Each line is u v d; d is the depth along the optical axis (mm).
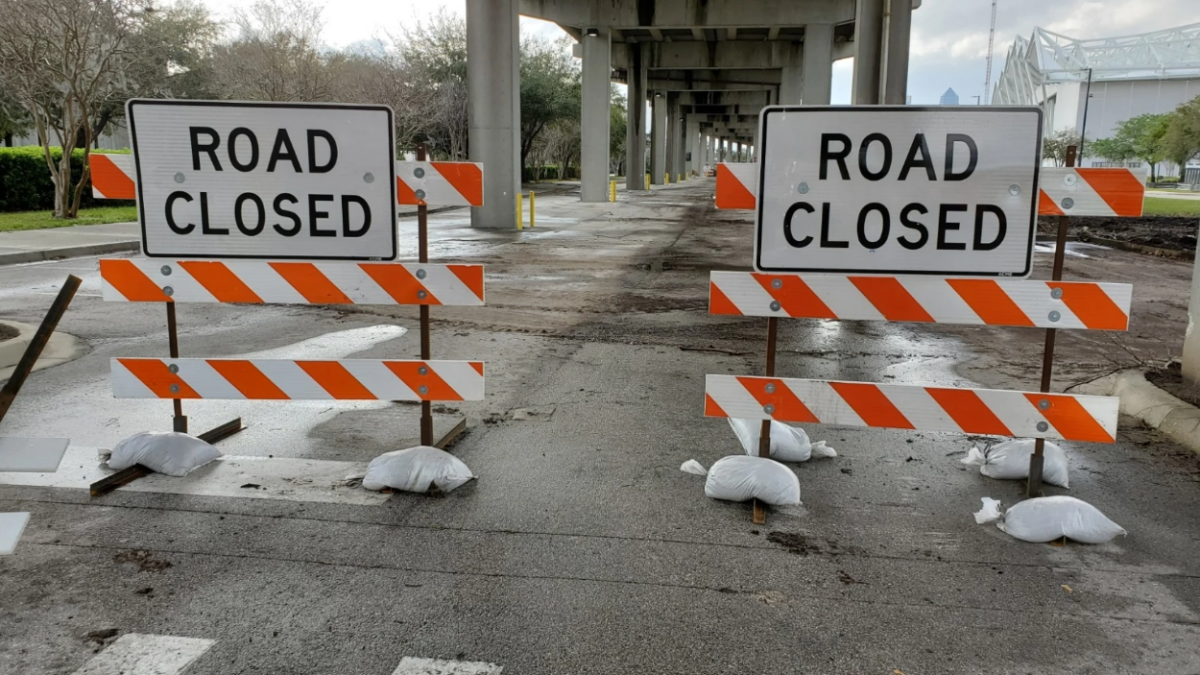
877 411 4531
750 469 4473
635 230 24172
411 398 4887
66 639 3113
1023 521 4074
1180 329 10031
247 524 4145
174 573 3635
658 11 42062
